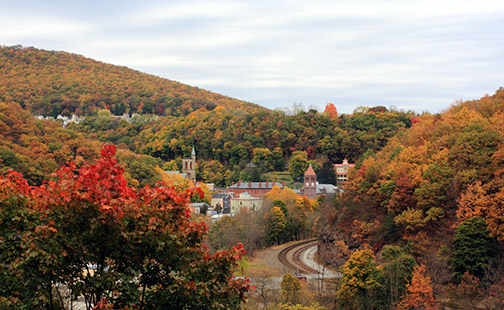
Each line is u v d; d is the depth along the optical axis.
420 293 64.94
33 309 23.33
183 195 24.36
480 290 70.19
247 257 116.44
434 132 117.12
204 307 24.45
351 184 123.00
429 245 84.38
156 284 25.64
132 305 24.38
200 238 25.58
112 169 23.16
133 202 23.25
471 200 82.75
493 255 75.88
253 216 145.88
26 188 24.86
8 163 158.00
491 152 93.56
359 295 72.69
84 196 22.25
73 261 23.05
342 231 115.56
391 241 96.81
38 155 185.12
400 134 180.12
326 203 173.25
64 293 29.61
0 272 22.00
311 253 125.88
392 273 73.56
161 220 23.30
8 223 23.28
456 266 76.88
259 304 75.44
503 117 108.25
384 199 106.62
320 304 75.19
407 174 100.31
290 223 152.12
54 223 22.47
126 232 22.66
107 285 22.77
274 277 97.31
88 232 22.88
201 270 25.28
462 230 77.94
